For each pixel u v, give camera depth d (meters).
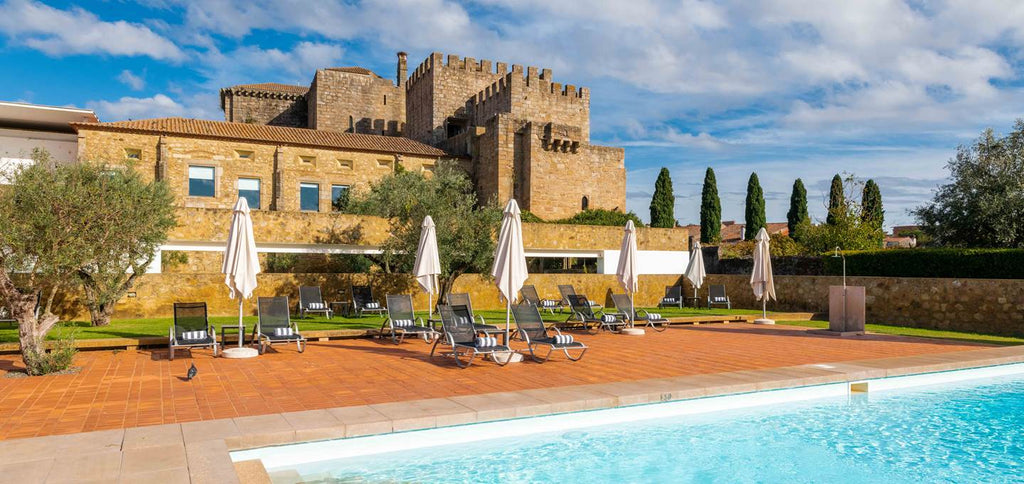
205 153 36.25
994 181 27.31
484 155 45.22
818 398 10.08
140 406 8.09
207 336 12.73
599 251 31.89
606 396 8.55
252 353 12.61
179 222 23.86
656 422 8.52
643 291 31.72
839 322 18.09
